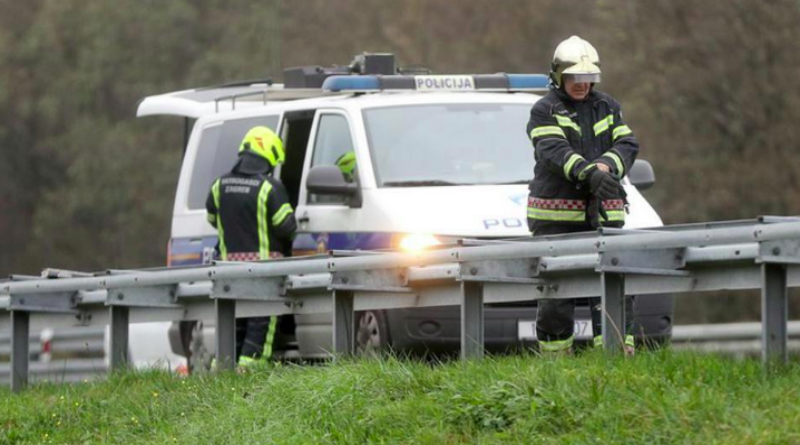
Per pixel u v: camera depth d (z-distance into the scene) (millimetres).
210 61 116188
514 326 29859
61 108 122688
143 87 120000
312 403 21609
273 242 33625
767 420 16750
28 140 125438
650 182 33312
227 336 29062
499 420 18984
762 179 81750
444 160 32594
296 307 28672
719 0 83000
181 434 22953
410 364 22406
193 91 42375
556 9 105125
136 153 118875
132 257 119188
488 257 23781
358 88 34469
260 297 28359
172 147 119500
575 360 21156
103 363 68688
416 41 106938
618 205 26297
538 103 25750
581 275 23875
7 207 125875
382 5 110750
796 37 81938
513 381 19750
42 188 126062
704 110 84188
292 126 35625
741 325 56312
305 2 114000
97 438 24281
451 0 106750
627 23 86250
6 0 128250
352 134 33000
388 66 38031
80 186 120250
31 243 124625
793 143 81938
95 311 32375
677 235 20969
